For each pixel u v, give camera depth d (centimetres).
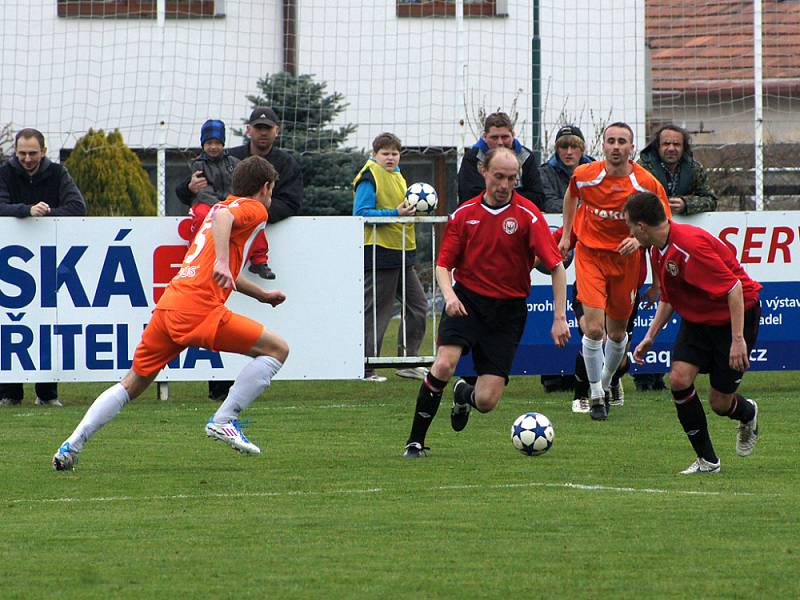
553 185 3619
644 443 2744
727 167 5266
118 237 3528
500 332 2508
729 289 2242
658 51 5578
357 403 3512
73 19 5888
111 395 2414
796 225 3675
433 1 5816
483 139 3438
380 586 1497
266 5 5912
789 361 3709
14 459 2555
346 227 3591
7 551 1695
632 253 3053
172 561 1628
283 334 3578
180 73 5934
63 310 3522
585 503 2020
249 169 2448
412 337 3847
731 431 2936
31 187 3522
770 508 1969
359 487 2195
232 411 2450
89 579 1535
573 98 5509
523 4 5616
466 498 2075
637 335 3697
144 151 6269
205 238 2442
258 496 2112
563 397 3650
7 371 3506
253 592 1473
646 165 3603
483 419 3172
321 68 5919
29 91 5878
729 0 5488
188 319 2403
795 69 5322
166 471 2395
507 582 1515
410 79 5878
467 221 2475
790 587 1490
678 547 1697
